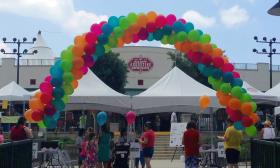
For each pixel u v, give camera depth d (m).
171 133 19.97
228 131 13.98
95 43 13.77
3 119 24.00
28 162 12.83
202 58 13.93
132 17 13.57
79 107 19.25
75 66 13.54
